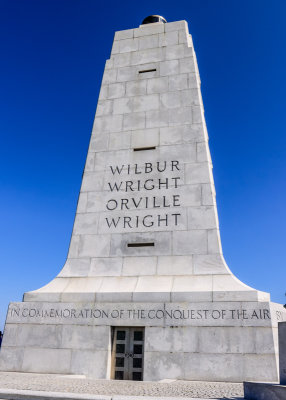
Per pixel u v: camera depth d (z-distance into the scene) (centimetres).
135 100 1620
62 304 1209
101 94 1681
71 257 1377
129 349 1131
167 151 1470
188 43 1723
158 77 1644
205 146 1439
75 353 1137
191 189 1376
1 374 1050
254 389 646
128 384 888
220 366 1028
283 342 656
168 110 1553
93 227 1409
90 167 1524
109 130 1582
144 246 1338
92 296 1209
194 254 1277
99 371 1099
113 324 1145
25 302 1242
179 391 759
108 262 1338
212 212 1322
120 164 1498
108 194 1453
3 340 1200
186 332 1084
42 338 1178
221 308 1089
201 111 1516
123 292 1191
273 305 1091
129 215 1395
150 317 1123
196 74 1617
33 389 728
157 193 1404
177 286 1201
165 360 1066
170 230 1332
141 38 1780
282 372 644
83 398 601
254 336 1037
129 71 1705
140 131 1544
